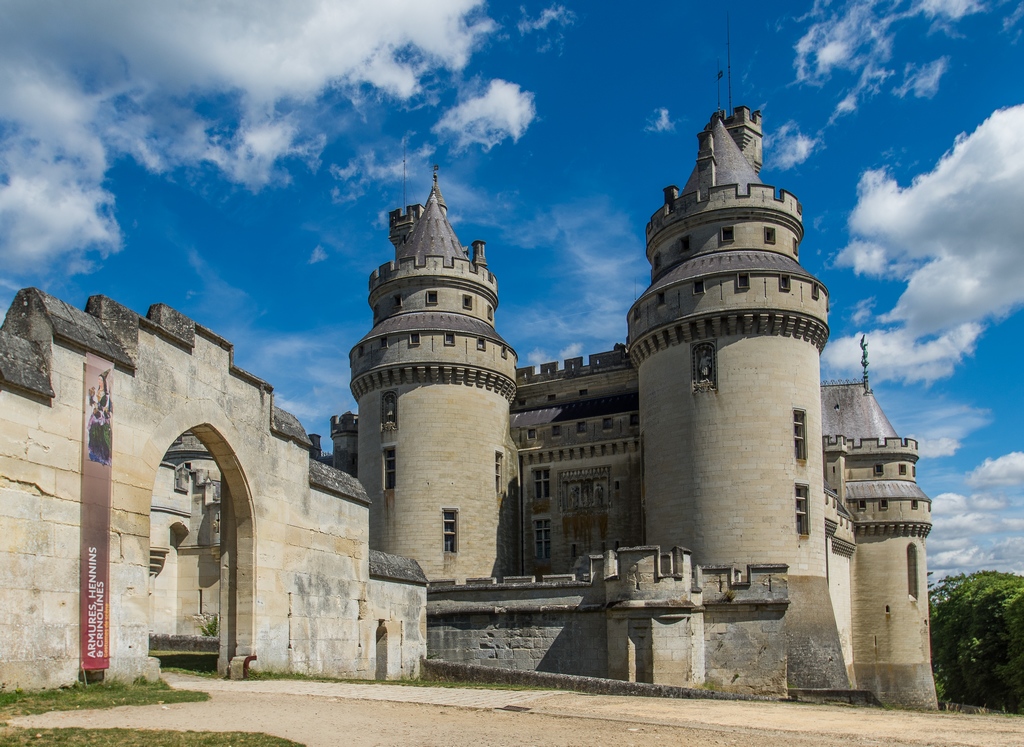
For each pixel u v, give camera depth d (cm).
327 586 2972
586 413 5553
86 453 1897
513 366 5525
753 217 4609
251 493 2572
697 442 4372
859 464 6594
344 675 3022
